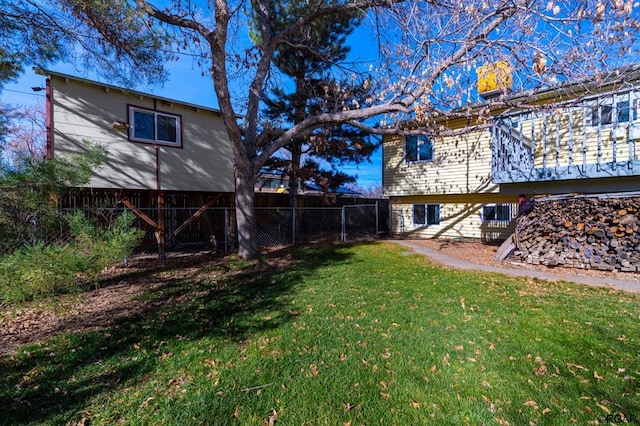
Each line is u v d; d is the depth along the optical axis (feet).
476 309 13.38
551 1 14.29
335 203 48.57
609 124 26.43
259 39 32.96
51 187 8.34
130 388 8.25
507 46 18.02
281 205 46.24
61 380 8.64
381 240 39.93
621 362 8.91
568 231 22.29
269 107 38.91
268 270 22.52
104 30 15.93
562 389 7.80
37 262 6.95
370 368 8.93
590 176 21.39
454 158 38.47
